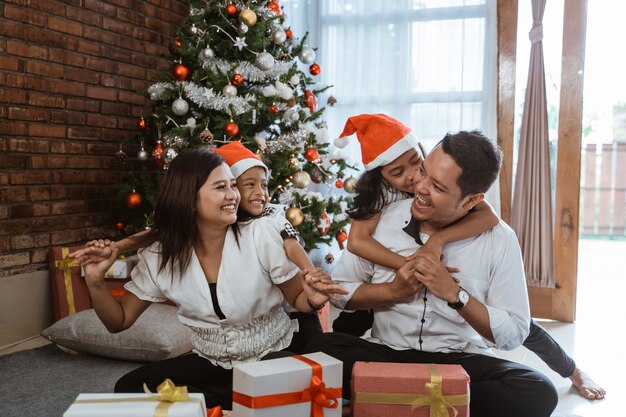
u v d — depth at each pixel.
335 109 4.44
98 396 1.24
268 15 3.51
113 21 3.68
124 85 3.80
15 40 3.09
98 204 3.64
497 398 1.54
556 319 3.88
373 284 1.70
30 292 3.24
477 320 1.57
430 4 4.21
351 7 4.38
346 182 3.74
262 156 3.40
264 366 1.34
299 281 1.73
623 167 7.34
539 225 3.90
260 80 3.50
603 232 7.50
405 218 1.77
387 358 1.69
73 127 3.45
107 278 3.22
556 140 3.94
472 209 1.72
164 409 1.16
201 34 3.41
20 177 3.16
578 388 2.54
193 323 1.73
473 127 4.16
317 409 1.33
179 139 3.26
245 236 1.70
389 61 4.32
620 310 4.16
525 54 3.96
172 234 1.66
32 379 2.57
